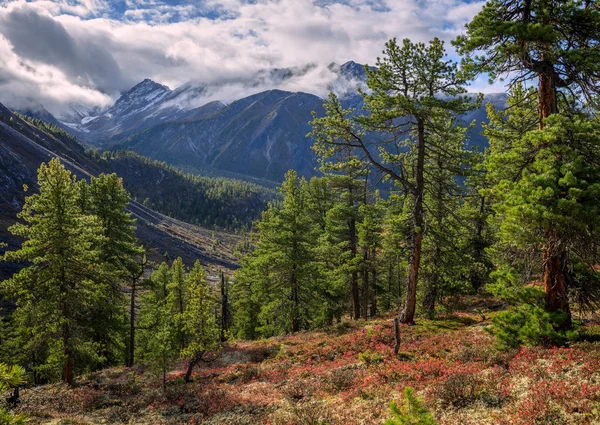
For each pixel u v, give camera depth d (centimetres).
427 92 1880
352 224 3197
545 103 1237
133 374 2144
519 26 1120
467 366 1220
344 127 2039
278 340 2628
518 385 977
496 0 1241
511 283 1295
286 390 1471
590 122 1030
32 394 1898
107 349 2766
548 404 820
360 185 2995
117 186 2827
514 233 1131
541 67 1201
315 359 1967
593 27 1134
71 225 2045
